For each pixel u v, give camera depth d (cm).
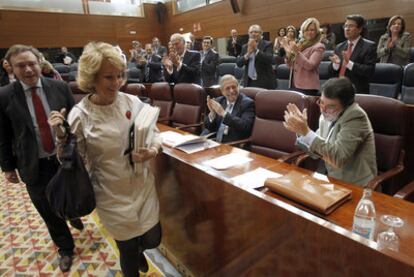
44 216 182
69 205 123
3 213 266
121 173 131
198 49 636
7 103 156
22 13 768
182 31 900
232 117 224
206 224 140
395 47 334
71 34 845
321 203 104
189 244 161
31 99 161
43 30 802
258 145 221
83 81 119
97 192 131
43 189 171
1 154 163
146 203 143
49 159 167
